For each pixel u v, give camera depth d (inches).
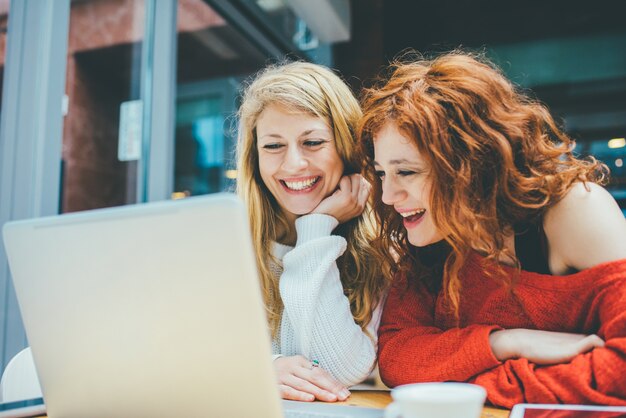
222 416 29.1
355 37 159.0
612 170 133.7
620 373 34.5
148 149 112.3
